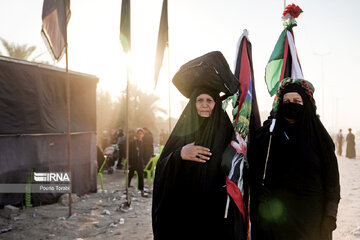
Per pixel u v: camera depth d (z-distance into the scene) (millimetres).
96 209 6625
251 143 2611
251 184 2553
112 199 7625
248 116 2482
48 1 5531
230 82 2256
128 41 6254
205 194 2145
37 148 6980
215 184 2160
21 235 4930
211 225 2141
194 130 2252
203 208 2146
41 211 6461
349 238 4242
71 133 7777
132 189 8969
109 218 5867
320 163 2352
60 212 6387
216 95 2271
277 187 2453
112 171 12438
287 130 2467
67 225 5375
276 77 3186
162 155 2338
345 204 6316
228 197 2125
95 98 8625
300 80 2492
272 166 2506
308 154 2352
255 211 2518
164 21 8398
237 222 2135
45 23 5527
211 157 2166
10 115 6441
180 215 2213
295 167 2385
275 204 2451
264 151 2590
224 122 2271
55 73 7414
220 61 2262
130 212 6312
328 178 2312
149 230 5090
